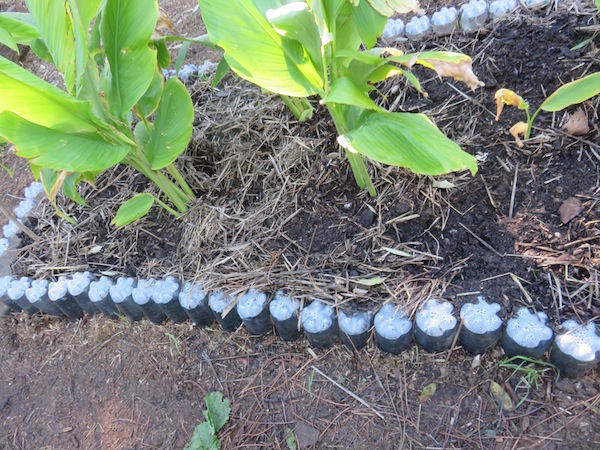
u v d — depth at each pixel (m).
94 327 1.08
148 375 0.98
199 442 0.85
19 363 1.09
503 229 0.86
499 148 0.94
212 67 1.30
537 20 1.03
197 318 0.96
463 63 0.65
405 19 1.20
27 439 0.97
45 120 0.76
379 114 0.72
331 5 0.71
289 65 0.73
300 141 1.04
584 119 0.90
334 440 0.81
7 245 1.17
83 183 1.20
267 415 0.86
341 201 0.97
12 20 0.90
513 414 0.76
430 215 0.90
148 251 1.06
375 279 0.85
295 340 0.92
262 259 0.95
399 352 0.84
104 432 0.94
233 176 1.08
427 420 0.79
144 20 0.82
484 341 0.77
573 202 0.84
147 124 0.95
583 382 0.76
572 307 0.75
